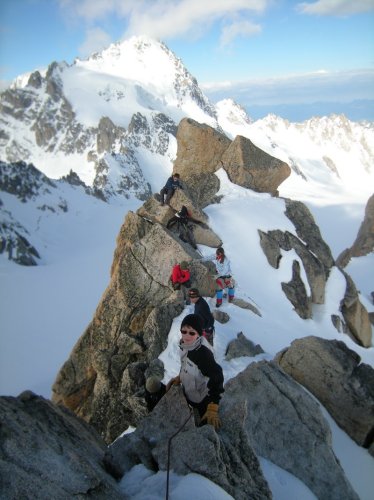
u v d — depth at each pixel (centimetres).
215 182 2852
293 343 1273
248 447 620
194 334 563
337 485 830
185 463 551
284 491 746
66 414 718
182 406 646
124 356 1614
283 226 2616
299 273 2378
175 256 1839
